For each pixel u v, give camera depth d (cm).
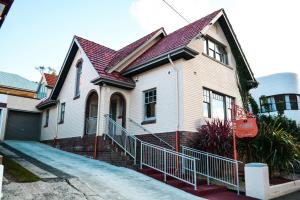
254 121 931
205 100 1281
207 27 1278
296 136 1392
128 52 1517
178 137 1103
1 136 2016
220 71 1427
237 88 1548
